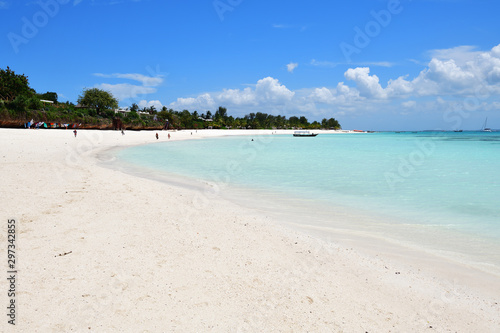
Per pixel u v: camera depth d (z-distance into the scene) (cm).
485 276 538
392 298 457
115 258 511
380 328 379
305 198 1192
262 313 387
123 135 6166
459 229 813
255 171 2012
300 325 369
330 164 2525
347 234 755
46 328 324
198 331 340
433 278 527
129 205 870
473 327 394
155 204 912
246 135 12406
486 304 450
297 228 787
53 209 774
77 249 538
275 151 4300
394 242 704
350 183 1568
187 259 533
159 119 11169
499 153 3881
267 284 468
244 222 803
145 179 1412
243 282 467
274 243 656
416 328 385
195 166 2212
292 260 572
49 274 443
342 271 539
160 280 449
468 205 1104
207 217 822
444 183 1606
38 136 3888
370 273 537
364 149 4838
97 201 888
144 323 346
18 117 5325
